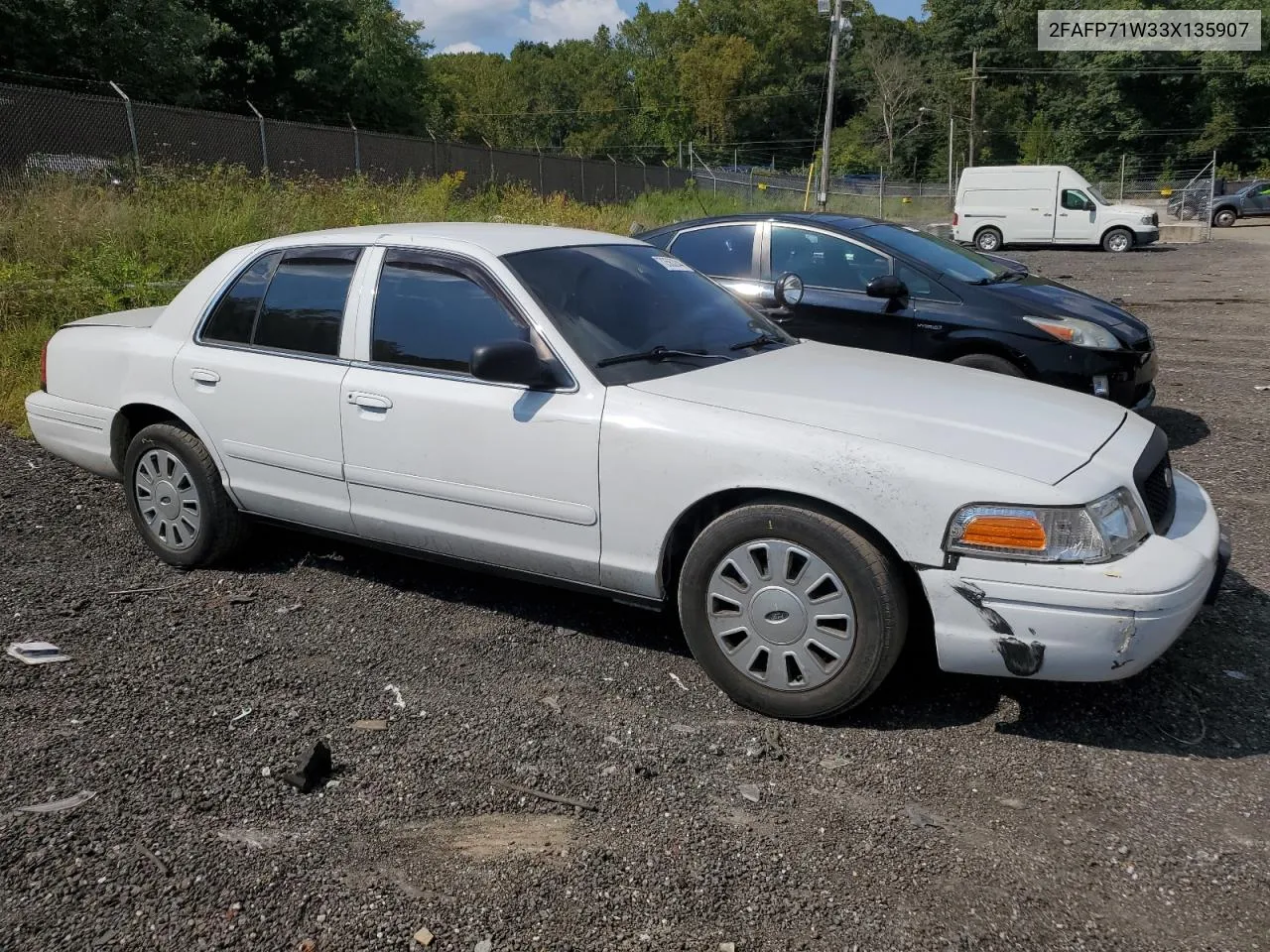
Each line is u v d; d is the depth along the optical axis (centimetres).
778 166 8400
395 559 500
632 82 9431
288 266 454
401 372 410
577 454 367
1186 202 3978
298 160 1762
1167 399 875
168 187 1304
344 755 323
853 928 246
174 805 294
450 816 292
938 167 7400
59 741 327
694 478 347
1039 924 248
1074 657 310
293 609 439
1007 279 731
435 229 440
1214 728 340
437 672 382
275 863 269
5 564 478
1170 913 252
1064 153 7144
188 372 465
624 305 414
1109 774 313
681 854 274
